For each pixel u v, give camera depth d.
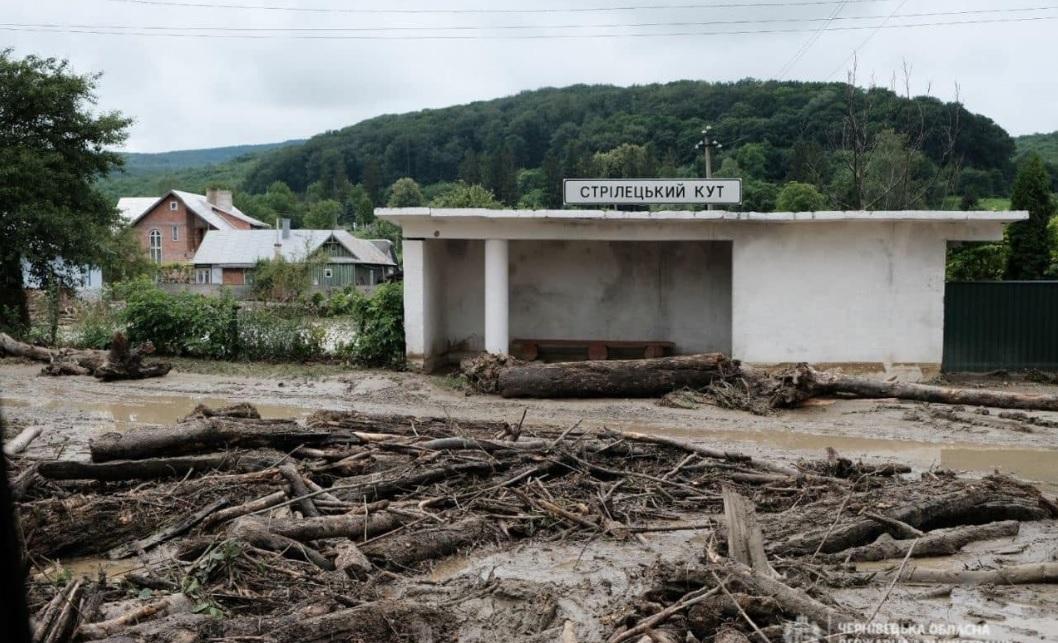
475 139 135.50
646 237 17.62
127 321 20.48
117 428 12.14
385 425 10.66
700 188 17.55
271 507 7.68
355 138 156.00
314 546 7.04
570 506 8.28
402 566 6.84
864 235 17.22
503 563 7.04
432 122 145.00
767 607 5.27
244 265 69.94
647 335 20.33
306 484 8.38
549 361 20.34
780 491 8.98
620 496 8.79
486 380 15.86
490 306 17.97
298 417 13.18
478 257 20.31
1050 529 8.07
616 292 20.42
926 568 6.80
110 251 26.06
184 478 8.57
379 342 18.62
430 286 18.73
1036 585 6.47
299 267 46.28
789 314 17.47
